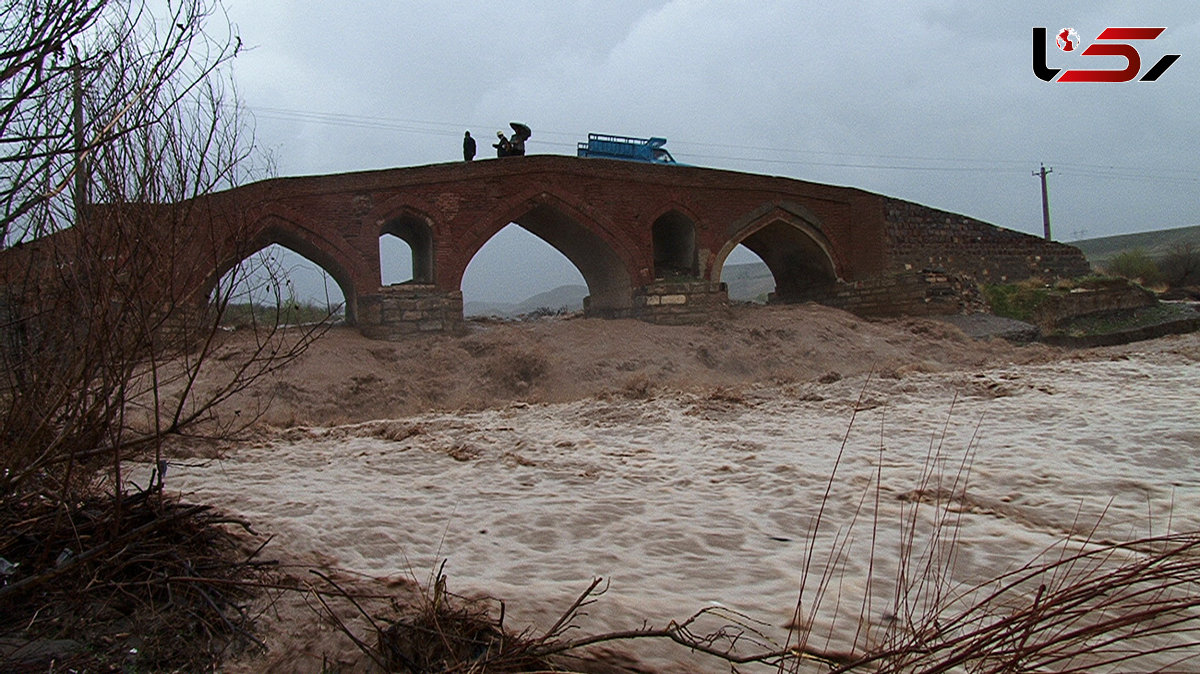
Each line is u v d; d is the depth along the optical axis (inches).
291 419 526.9
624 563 176.9
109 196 129.2
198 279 144.4
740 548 187.8
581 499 245.4
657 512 225.8
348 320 949.2
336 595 141.2
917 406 417.1
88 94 134.2
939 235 1154.0
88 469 157.8
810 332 875.4
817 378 609.0
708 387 585.3
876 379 531.2
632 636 118.6
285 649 130.3
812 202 1090.1
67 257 129.7
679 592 154.9
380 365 733.3
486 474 292.8
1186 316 1066.1
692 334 865.5
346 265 847.1
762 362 799.1
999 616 134.2
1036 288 1133.7
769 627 134.1
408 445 369.1
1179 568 109.8
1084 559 169.8
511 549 192.1
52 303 131.9
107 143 128.9
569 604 144.6
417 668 124.8
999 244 1198.3
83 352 130.2
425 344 791.1
